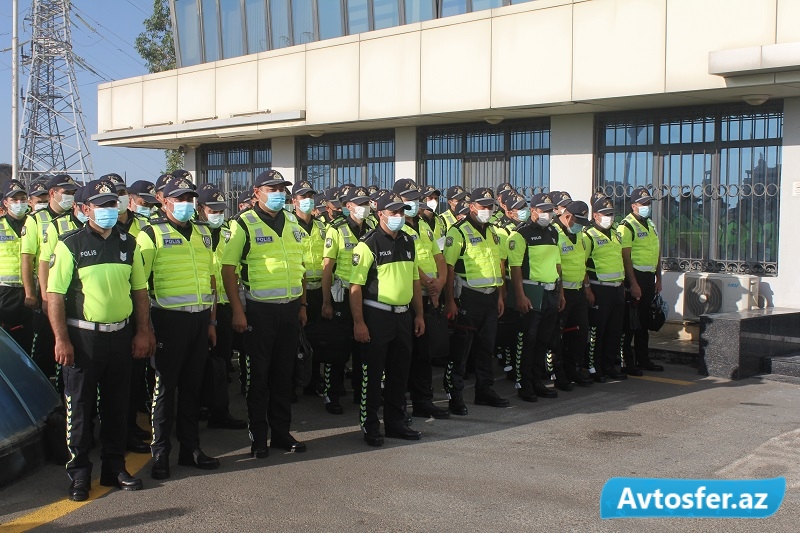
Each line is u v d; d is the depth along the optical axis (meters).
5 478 5.25
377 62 12.61
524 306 7.73
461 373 7.31
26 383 5.89
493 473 5.54
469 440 6.41
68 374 5.11
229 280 5.90
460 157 13.18
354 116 12.97
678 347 10.09
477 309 7.39
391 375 6.48
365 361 6.30
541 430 6.70
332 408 7.44
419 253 7.42
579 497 5.06
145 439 6.42
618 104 10.73
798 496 5.11
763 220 10.35
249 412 6.03
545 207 7.79
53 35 39.75
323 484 5.32
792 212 9.98
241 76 14.72
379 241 6.29
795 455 5.94
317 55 13.45
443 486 5.27
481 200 7.29
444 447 6.21
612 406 7.58
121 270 5.15
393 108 12.43
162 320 5.51
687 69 9.55
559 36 10.59
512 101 11.08
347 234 7.32
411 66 12.19
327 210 9.03
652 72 9.81
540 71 10.78
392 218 6.21
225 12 16.47
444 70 11.79
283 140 15.70
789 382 8.68
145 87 16.67
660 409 7.43
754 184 10.39
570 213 8.23
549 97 10.71
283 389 6.17
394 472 5.58
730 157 10.58
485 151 12.88
